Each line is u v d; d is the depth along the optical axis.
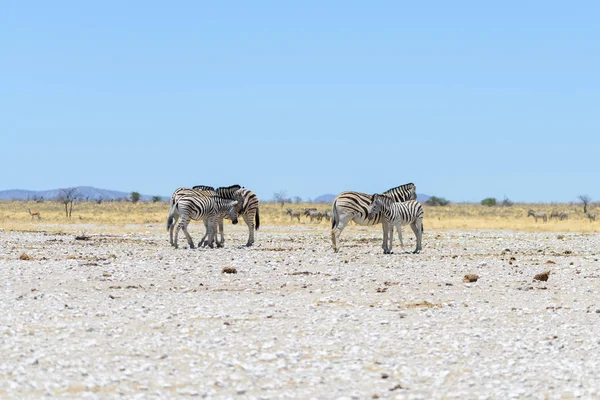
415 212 64.12
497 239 90.00
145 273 47.44
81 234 91.06
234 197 69.31
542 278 46.53
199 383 22.66
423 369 24.72
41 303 35.50
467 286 43.81
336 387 22.50
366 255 61.00
